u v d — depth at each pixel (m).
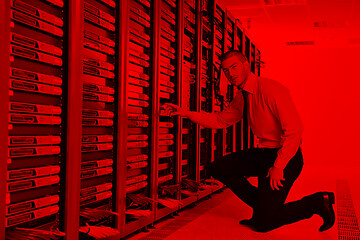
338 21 7.61
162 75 3.20
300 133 2.80
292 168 2.93
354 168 8.89
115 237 2.41
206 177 4.27
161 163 3.28
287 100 2.87
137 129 2.81
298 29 8.27
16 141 1.63
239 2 6.42
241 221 3.19
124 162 2.51
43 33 1.84
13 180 1.66
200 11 3.98
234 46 5.16
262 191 2.94
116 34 2.45
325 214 2.85
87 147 2.15
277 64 9.98
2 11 1.52
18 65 1.69
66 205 1.92
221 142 4.77
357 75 9.48
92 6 2.17
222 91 4.23
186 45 3.67
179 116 3.44
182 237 2.73
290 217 2.88
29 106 1.70
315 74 9.75
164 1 3.20
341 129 9.57
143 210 2.65
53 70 1.90
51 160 1.89
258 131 3.13
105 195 2.33
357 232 2.99
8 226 1.60
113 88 2.45
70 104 1.93
